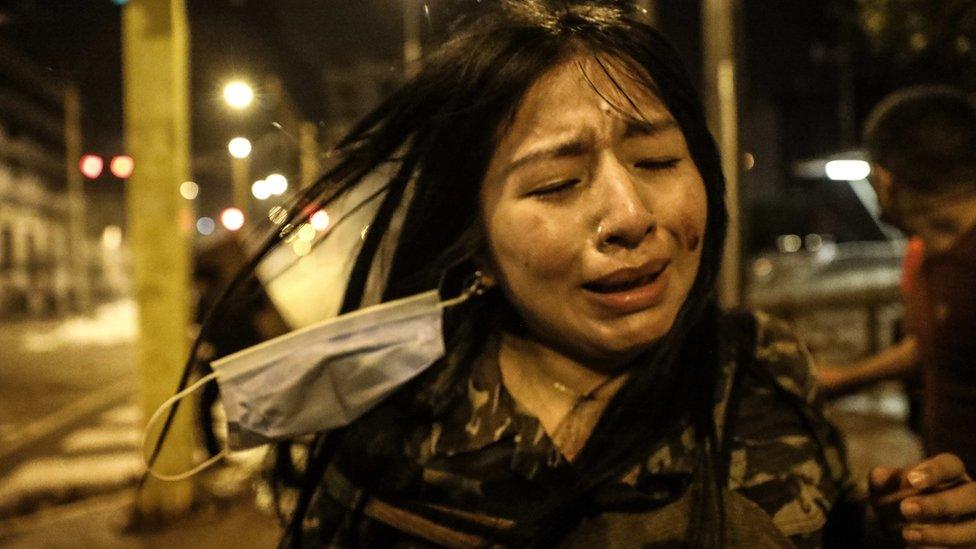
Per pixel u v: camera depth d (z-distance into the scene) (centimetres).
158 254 462
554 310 101
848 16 824
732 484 104
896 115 181
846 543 119
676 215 100
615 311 98
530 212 99
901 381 216
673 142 101
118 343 1961
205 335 123
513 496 106
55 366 1452
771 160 3394
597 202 97
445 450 109
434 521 107
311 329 109
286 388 106
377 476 112
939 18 583
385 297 121
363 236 124
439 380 115
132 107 461
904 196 181
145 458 111
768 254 2648
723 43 480
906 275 210
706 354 109
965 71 662
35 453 708
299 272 132
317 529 118
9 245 3117
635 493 100
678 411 105
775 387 111
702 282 109
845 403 682
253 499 457
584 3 106
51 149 3619
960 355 175
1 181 3047
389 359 107
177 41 461
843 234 3219
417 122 112
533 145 98
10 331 2402
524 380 115
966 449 175
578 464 105
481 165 104
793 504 103
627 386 104
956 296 174
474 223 110
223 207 2375
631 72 100
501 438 107
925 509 100
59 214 3628
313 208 120
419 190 114
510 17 105
